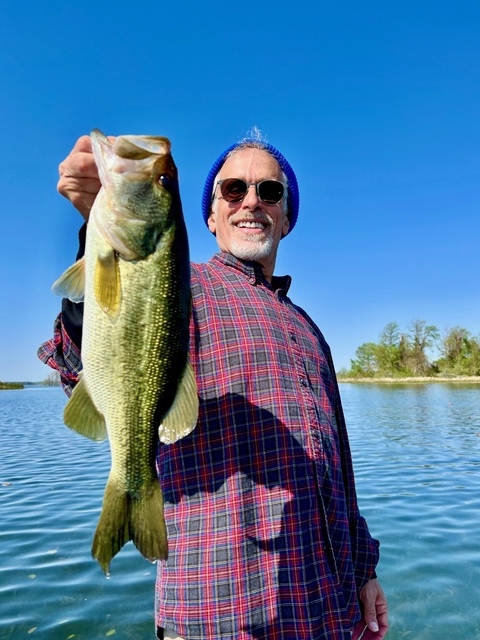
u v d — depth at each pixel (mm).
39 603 1604
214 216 1041
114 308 640
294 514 723
